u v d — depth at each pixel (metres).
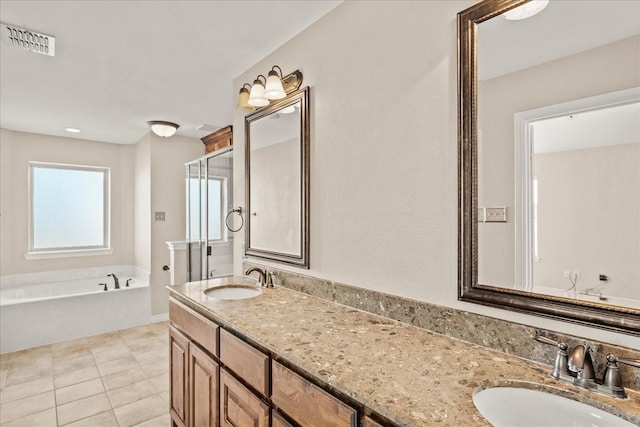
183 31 1.92
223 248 3.30
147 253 4.23
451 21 1.27
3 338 3.21
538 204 1.05
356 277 1.64
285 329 1.34
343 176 1.70
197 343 1.74
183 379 1.86
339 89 1.72
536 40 1.06
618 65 0.92
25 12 1.70
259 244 2.34
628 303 0.89
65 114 3.37
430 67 1.33
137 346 3.40
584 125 0.96
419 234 1.37
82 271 4.35
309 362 1.04
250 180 2.43
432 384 0.91
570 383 0.91
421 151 1.37
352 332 1.30
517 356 1.08
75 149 4.37
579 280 0.97
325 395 0.97
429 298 1.34
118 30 1.89
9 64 2.27
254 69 2.35
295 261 1.99
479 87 1.18
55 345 3.41
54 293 4.00
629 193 0.88
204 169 3.69
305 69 1.92
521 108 1.09
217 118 3.55
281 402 1.15
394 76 1.46
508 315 1.12
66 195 4.36
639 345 0.88
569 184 0.99
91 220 4.53
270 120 2.22
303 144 1.91
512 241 1.11
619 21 0.92
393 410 0.79
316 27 1.85
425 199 1.35
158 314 4.19
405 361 1.05
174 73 2.46
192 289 2.02
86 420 2.18
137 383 2.66
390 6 1.48
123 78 2.53
